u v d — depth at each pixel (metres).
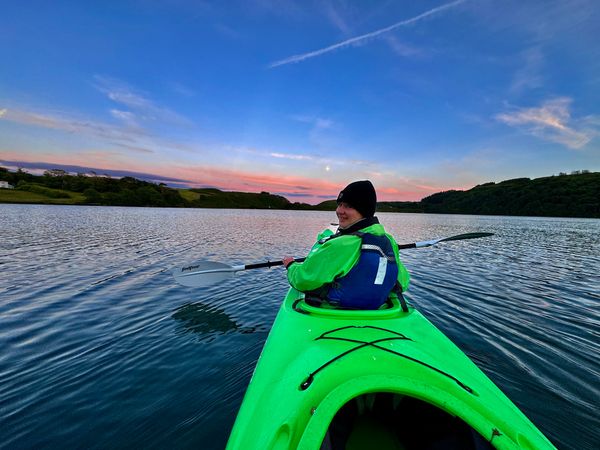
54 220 26.67
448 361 2.02
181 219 35.09
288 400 1.61
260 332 4.54
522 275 8.39
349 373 1.69
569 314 5.28
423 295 6.41
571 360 3.71
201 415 2.72
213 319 5.05
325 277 2.32
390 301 2.87
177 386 3.16
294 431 1.38
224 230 21.64
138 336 4.36
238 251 11.97
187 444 2.40
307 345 2.11
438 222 43.72
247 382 3.24
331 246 2.32
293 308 2.90
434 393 1.50
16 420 2.64
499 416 1.54
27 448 2.34
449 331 4.57
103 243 13.55
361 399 2.06
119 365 3.56
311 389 1.59
